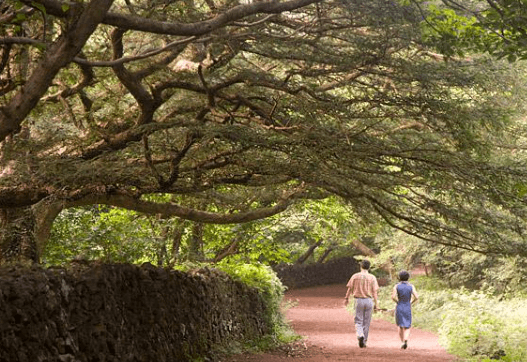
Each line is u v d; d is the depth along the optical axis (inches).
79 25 251.3
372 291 685.3
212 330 576.4
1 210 439.8
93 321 365.4
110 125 413.4
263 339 692.1
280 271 1795.0
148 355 429.1
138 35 395.5
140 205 463.8
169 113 398.9
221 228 735.7
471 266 1149.1
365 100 376.5
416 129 395.2
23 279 305.9
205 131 344.5
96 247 573.6
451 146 384.2
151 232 644.7
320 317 1163.9
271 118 373.7
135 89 363.6
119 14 263.0
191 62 387.9
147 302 440.5
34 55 391.9
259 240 765.3
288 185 503.8
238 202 509.0
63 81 422.6
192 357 509.4
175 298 495.2
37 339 302.5
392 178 388.2
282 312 896.3
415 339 805.9
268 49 366.3
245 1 385.4
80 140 393.4
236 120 391.5
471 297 946.1
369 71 369.1
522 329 691.4
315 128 357.4
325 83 400.8
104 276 383.6
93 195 414.3
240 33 365.4
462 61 390.9
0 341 277.6
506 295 1040.2
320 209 751.7
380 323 1061.1
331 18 366.6
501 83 401.4
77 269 376.5
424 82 361.7
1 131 262.7
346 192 401.1
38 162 374.3
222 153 380.5
